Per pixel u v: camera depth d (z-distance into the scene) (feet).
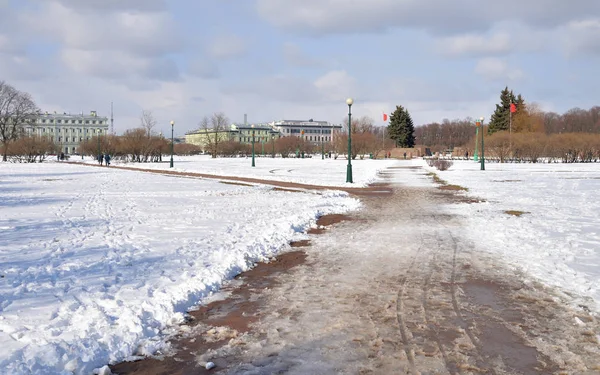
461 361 16.52
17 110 292.61
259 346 17.81
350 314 21.20
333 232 42.42
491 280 26.58
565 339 18.44
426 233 41.63
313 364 16.31
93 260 30.19
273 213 53.42
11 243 35.68
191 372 15.87
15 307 21.18
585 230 41.70
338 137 386.93
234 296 23.94
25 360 15.79
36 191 82.69
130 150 254.27
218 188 89.04
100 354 16.81
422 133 627.05
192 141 617.62
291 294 24.23
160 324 19.88
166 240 36.99
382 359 16.67
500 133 234.58
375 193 81.10
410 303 22.71
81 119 577.02
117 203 63.93
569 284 25.52
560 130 400.67
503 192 78.95
